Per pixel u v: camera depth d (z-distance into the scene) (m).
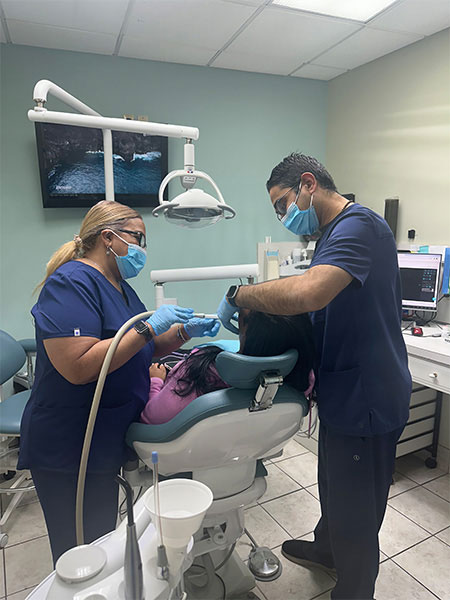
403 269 2.32
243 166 2.81
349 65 2.65
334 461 1.26
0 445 2.13
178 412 1.09
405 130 2.43
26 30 2.07
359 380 1.18
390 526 1.82
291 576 1.55
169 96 2.55
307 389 1.20
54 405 1.12
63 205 2.36
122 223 1.20
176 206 1.46
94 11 1.90
